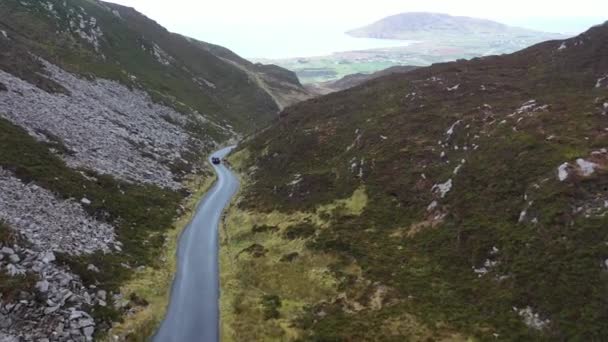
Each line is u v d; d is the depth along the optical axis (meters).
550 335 30.92
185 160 97.00
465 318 35.16
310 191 67.38
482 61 102.69
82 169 62.62
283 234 57.50
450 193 51.06
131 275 45.25
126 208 59.84
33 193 49.25
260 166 92.50
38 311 33.41
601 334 29.11
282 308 42.03
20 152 55.84
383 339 34.56
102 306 37.91
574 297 32.16
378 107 89.62
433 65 113.50
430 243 46.28
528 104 63.25
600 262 33.22
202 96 176.50
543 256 36.44
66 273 38.91
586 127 50.12
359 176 65.06
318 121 96.31
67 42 137.12
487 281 38.28
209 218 69.69
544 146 49.00
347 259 47.94
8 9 136.12
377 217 54.84
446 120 69.56
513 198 44.88
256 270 50.41
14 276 35.06
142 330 37.19
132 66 159.38
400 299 39.50
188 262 53.03
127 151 81.19
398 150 65.81
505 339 31.91
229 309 42.19
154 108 124.38
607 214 36.25
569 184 40.69
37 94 79.12
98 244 47.66
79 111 85.06
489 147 54.41
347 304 40.59
